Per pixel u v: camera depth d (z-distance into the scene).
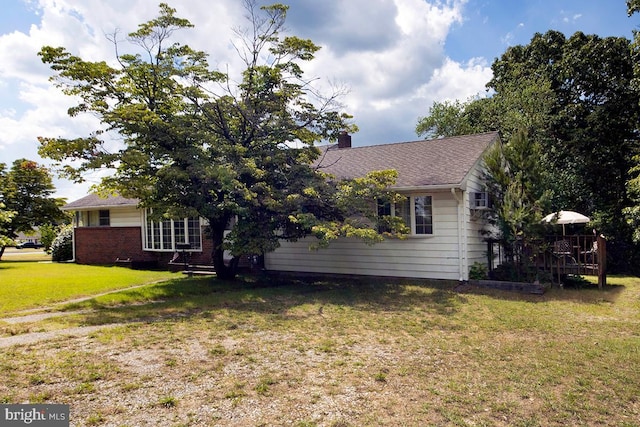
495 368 5.09
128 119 10.40
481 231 12.88
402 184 11.97
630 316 8.06
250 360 5.28
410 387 4.46
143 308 8.63
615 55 20.08
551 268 11.58
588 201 20.33
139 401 4.01
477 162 12.69
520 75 23.94
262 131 12.27
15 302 9.04
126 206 18.50
